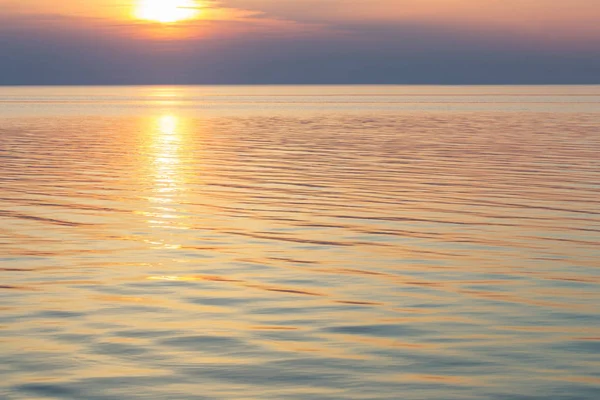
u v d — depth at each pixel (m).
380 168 39.22
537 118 95.69
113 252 19.14
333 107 146.38
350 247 19.88
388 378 10.51
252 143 56.47
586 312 13.83
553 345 11.94
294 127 77.94
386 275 16.77
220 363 11.09
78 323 13.06
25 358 11.27
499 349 11.74
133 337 12.29
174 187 32.03
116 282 16.06
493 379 10.48
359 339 12.23
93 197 29.03
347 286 15.78
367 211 25.80
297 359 11.27
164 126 80.25
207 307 14.14
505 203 27.47
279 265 17.77
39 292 15.20
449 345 11.95
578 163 41.03
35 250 19.34
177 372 10.72
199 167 39.84
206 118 99.50
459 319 13.39
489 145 53.56
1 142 56.66
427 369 10.86
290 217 24.59
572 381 10.39
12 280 16.20
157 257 18.58
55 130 72.19
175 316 13.53
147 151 49.56
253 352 11.59
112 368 10.86
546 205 26.97
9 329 12.70
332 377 10.55
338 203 27.61
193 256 18.72
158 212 25.53
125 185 32.62
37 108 137.00
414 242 20.55
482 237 21.23
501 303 14.46
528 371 10.78
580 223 23.38
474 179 34.53
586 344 11.99
